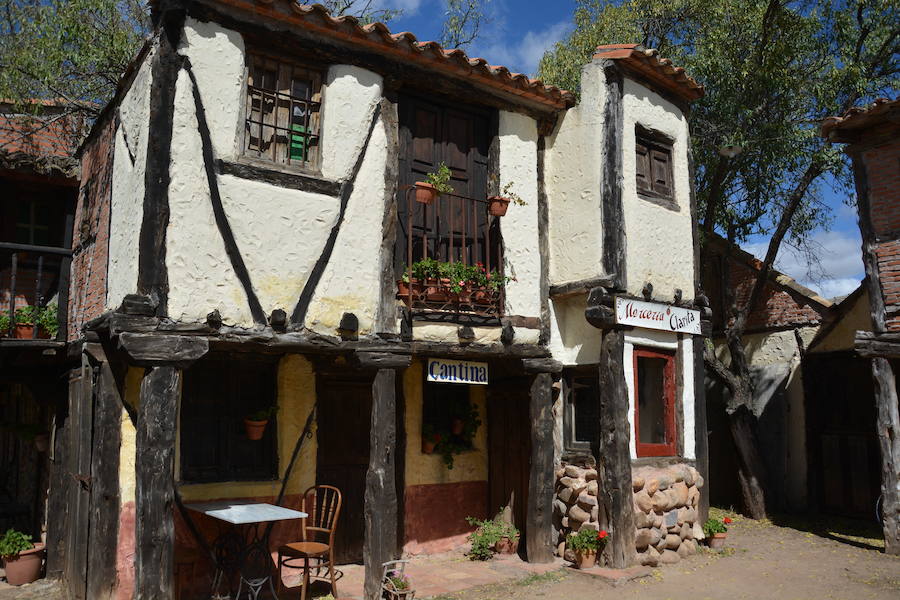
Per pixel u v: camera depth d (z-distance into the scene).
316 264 6.81
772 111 11.55
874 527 10.59
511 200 8.51
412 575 7.94
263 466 7.79
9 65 8.58
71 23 8.98
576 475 8.66
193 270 6.14
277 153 6.92
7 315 7.80
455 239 8.43
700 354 9.71
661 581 7.75
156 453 5.79
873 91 11.30
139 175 6.17
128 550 6.67
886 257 9.26
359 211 7.14
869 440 11.01
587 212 8.87
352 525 8.46
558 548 8.71
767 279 12.55
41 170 8.27
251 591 6.46
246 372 7.79
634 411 8.70
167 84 6.18
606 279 8.52
